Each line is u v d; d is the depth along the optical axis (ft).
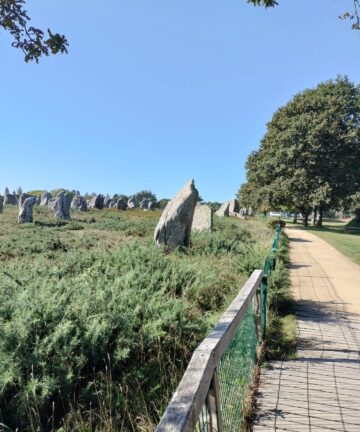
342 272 41.98
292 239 80.84
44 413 13.37
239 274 32.19
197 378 7.24
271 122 152.35
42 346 14.62
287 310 25.80
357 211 170.71
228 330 10.30
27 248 46.96
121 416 13.52
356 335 21.17
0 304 17.94
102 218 102.01
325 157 134.51
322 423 12.55
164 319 18.57
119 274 28.40
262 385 15.05
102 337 15.84
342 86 142.72
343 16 21.35
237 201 170.71
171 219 46.39
